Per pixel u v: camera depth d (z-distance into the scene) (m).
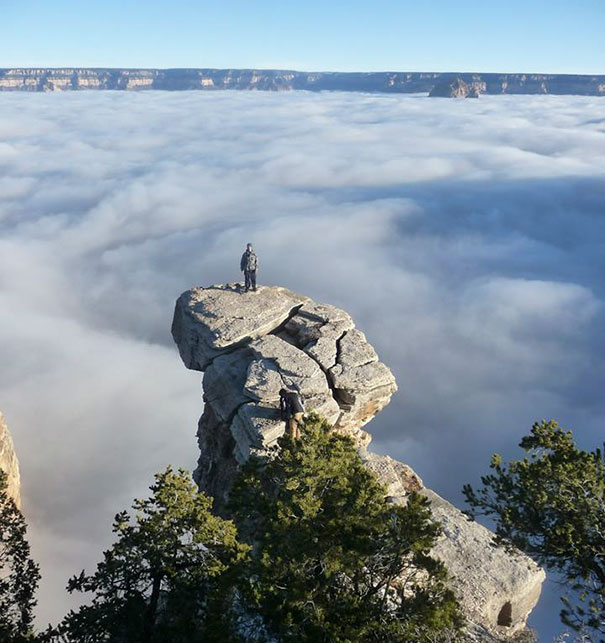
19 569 19.67
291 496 15.62
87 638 16.25
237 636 13.82
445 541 23.36
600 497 14.01
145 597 17.39
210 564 16.23
